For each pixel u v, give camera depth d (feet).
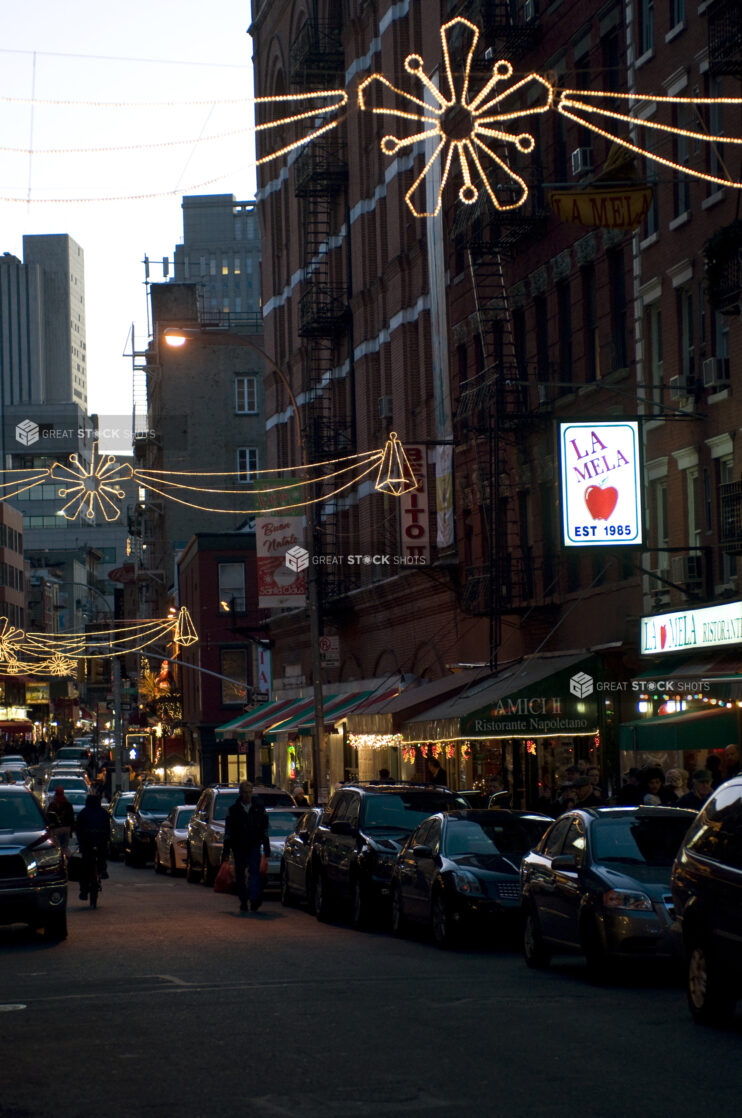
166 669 376.27
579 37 137.39
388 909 91.30
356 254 205.77
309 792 195.83
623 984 62.49
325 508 212.02
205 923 97.35
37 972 68.18
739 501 106.83
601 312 134.10
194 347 388.57
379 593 189.67
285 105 247.29
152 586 430.61
